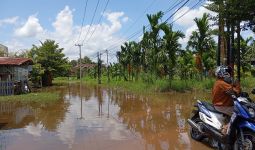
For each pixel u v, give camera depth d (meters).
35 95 24.77
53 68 48.91
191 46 28.69
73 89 37.38
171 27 27.98
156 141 8.89
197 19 27.81
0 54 43.41
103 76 68.31
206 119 7.70
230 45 14.83
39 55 48.06
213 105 7.55
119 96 24.94
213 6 11.09
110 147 8.35
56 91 33.56
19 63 28.91
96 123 12.16
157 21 28.55
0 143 9.14
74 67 96.31
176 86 26.59
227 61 14.62
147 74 31.62
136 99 21.52
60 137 9.71
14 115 15.04
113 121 12.57
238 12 9.77
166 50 28.14
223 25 13.10
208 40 28.11
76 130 10.78
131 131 10.41
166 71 29.47
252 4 9.40
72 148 8.34
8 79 28.97
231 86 7.20
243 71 32.28
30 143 9.02
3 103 20.44
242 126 6.42
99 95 26.98
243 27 10.46
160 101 19.48
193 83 27.59
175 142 8.67
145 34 30.55
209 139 8.51
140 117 13.40
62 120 13.11
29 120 13.38
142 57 35.19
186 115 13.45
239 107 6.46
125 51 42.75
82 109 16.88
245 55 29.12
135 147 8.29
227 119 7.24
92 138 9.45
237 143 6.66
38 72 41.25
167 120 12.35
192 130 8.83
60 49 49.84
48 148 8.41
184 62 32.84
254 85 25.91
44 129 11.16
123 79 48.50
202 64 30.27
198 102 8.35
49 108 17.56
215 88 7.45
